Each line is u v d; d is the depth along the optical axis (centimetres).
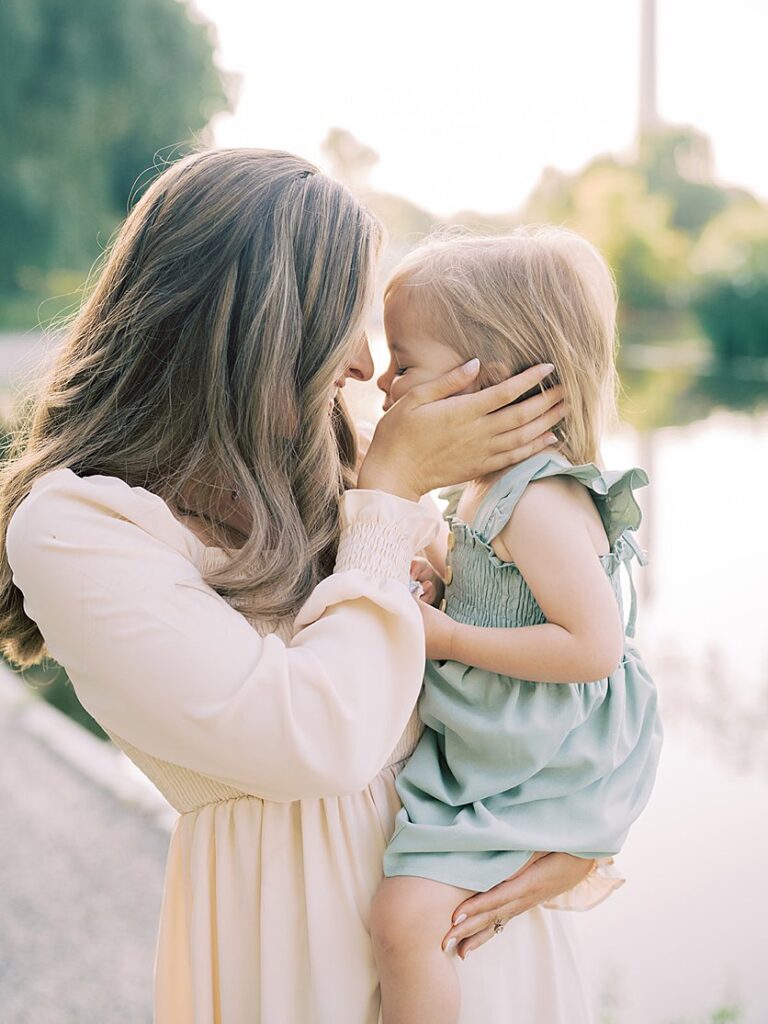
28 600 130
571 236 173
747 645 576
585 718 152
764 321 2403
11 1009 301
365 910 141
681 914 333
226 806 140
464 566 159
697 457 1172
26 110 2728
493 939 147
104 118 2792
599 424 167
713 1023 277
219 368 136
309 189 140
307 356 138
